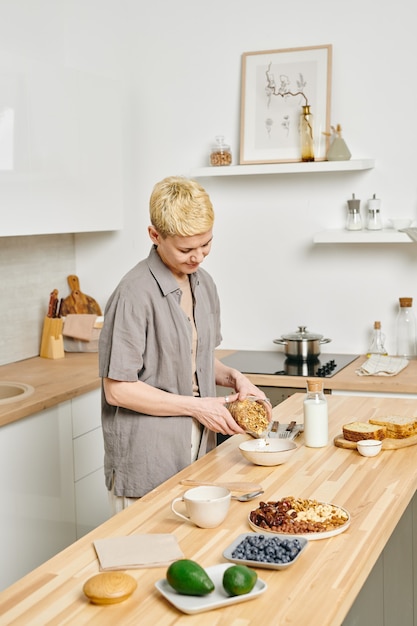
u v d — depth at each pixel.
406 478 2.04
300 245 4.07
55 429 3.24
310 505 1.78
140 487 2.29
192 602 1.37
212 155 3.99
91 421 3.50
